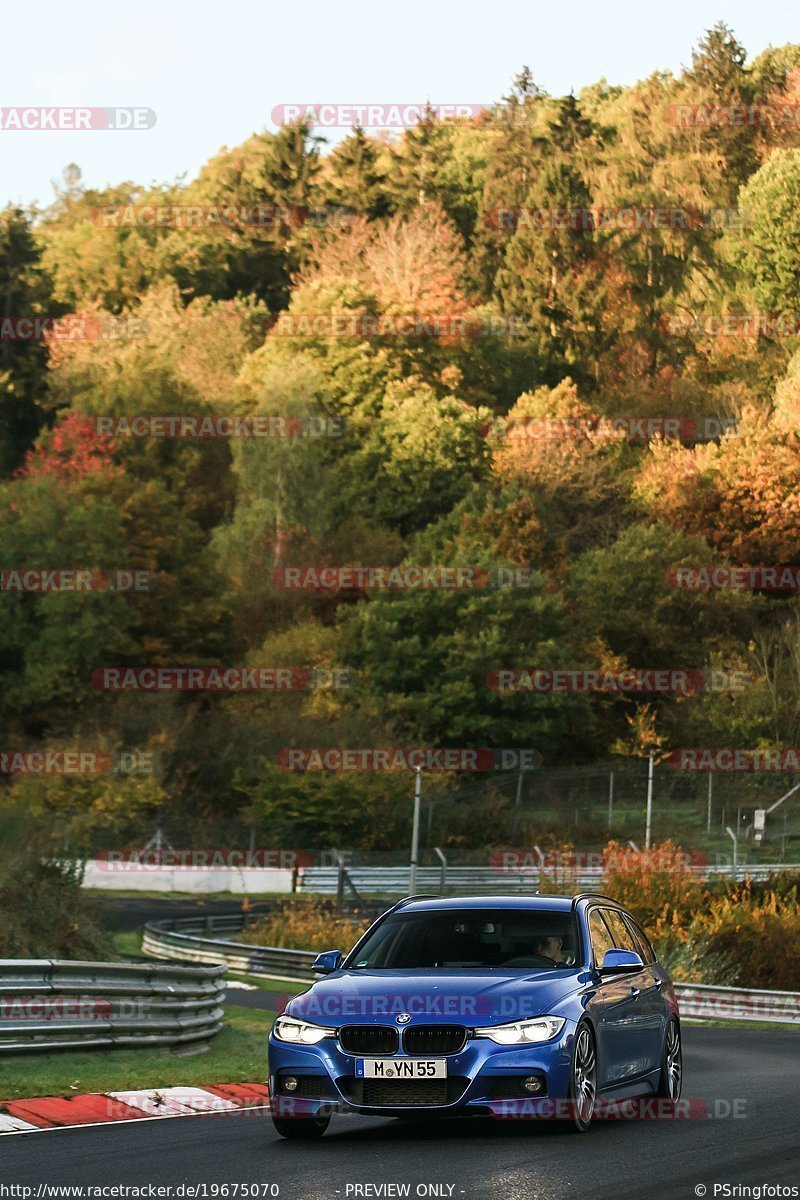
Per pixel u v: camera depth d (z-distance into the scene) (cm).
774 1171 1408
